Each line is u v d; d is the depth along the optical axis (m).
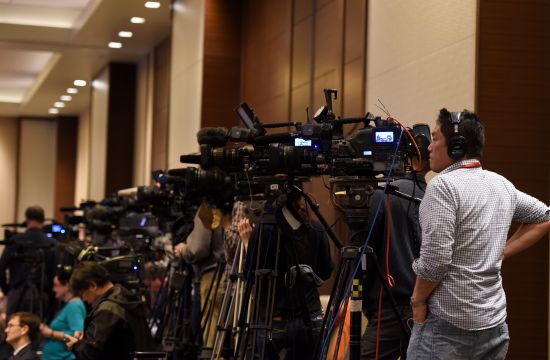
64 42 13.62
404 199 3.53
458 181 2.88
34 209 8.80
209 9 9.81
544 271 4.48
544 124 4.61
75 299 6.20
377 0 6.16
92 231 9.44
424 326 2.90
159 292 7.26
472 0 4.77
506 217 2.92
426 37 5.33
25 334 5.86
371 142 3.43
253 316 4.09
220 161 4.33
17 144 21.45
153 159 13.14
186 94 10.53
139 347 5.10
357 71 6.50
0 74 18.28
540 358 4.45
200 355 5.25
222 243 5.58
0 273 8.65
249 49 9.66
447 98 5.01
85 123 19.52
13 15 13.22
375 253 3.52
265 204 4.05
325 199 7.12
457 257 2.85
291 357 4.01
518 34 4.65
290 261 4.06
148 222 7.72
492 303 2.84
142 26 12.45
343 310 3.40
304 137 3.57
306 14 7.94
